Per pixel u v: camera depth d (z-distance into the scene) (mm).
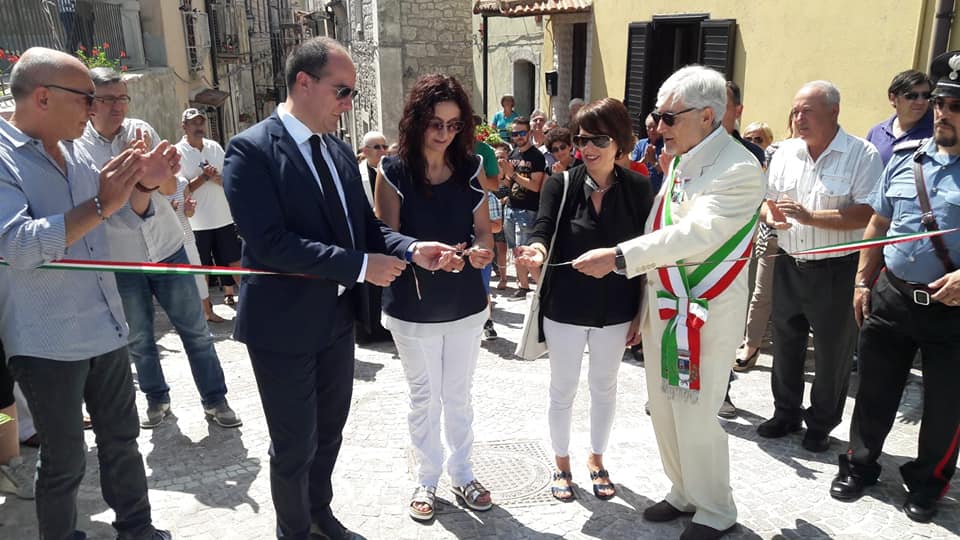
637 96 9219
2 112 3180
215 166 6301
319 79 2555
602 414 3393
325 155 2729
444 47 17375
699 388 2883
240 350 5539
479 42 16078
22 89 2443
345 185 2785
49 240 2275
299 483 2768
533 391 4715
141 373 4102
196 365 4133
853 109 6145
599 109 3039
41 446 2660
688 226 2711
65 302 2586
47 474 2670
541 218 3244
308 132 2621
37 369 2561
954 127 2908
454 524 3248
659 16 8680
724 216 2709
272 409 2703
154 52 12602
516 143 6762
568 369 3293
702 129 2801
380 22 16922
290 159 2561
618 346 3266
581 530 3199
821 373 3787
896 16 5652
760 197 2785
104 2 10734
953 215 2973
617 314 3193
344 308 2834
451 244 3146
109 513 3324
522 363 5262
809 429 3893
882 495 3441
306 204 2584
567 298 3189
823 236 3697
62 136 2535
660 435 3189
